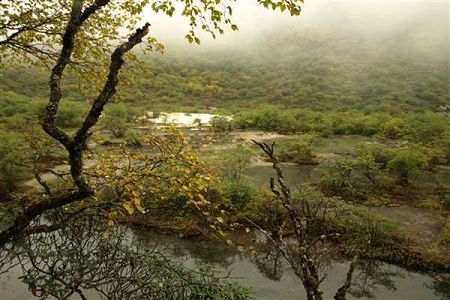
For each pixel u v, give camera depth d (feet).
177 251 48.08
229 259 47.55
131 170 14.94
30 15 18.79
